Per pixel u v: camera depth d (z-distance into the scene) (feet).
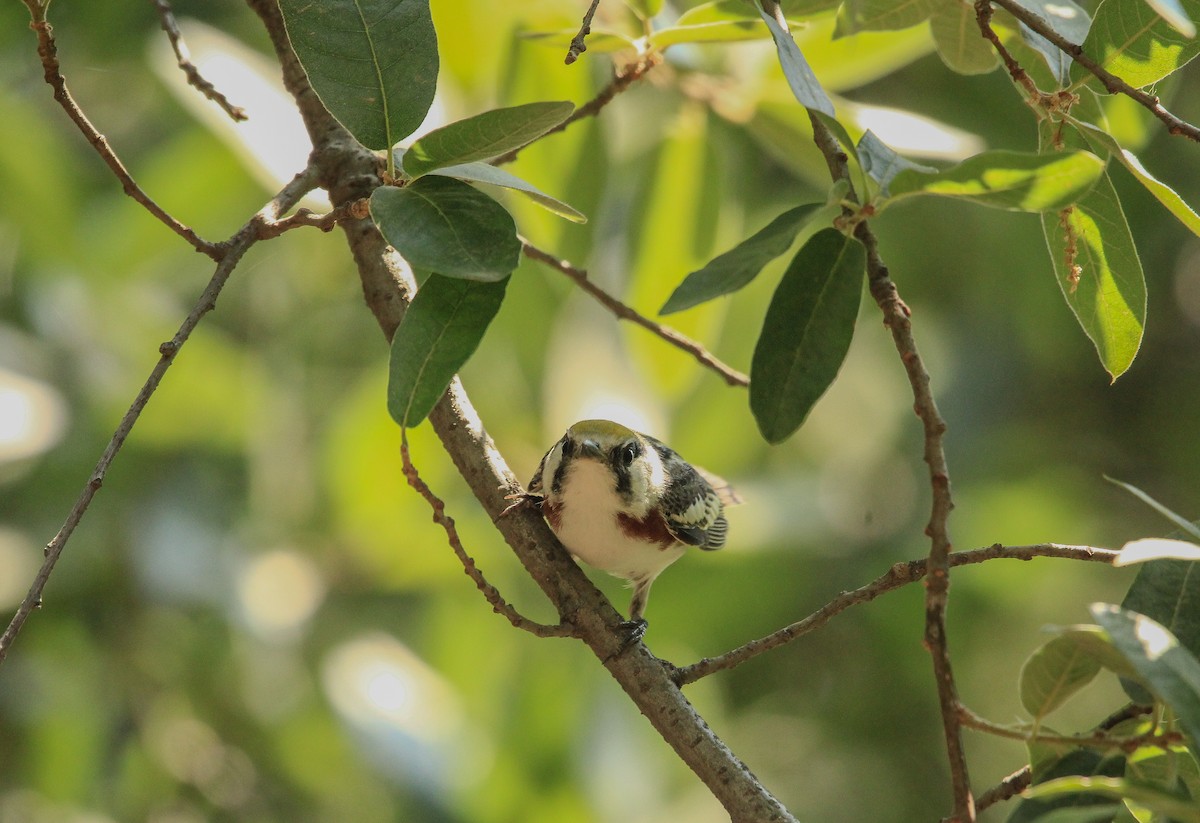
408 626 40.11
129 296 39.65
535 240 32.27
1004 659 46.32
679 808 42.11
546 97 30.68
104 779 37.96
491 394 40.75
